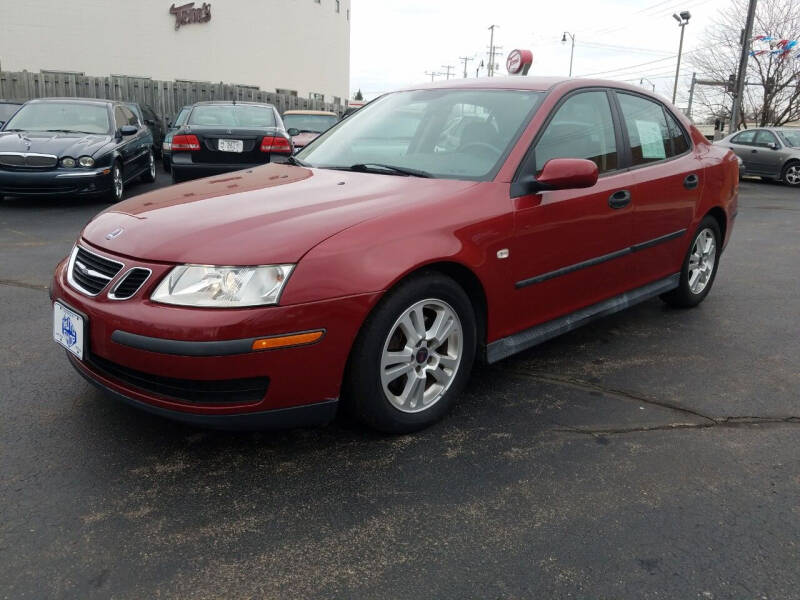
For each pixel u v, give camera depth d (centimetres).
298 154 409
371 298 258
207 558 214
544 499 250
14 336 402
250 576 207
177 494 248
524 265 323
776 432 307
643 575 210
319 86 3188
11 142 860
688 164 443
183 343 238
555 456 281
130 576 205
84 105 1012
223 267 242
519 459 278
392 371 279
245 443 286
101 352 258
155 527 229
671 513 243
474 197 304
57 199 972
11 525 227
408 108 391
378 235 266
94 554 214
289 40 2883
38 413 306
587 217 354
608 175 376
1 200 939
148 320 242
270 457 275
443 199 296
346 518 236
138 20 2447
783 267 662
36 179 851
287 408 256
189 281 244
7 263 580
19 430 290
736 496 254
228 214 276
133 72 2477
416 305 280
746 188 1627
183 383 247
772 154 1722
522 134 334
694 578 209
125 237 269
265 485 255
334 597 199
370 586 204
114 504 241
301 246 251
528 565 214
